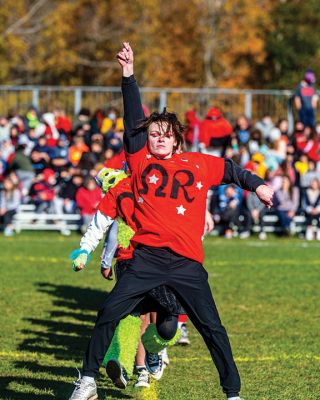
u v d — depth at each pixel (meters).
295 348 21.56
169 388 17.67
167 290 14.52
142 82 93.44
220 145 36.38
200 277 14.52
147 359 16.36
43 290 29.02
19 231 45.97
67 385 17.62
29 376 18.36
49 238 43.88
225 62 96.94
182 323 21.53
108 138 45.19
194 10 96.50
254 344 21.94
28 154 47.47
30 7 97.12
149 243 14.52
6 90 50.44
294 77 95.31
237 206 45.28
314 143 47.00
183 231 14.51
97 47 95.81
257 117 51.47
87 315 25.14
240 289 29.95
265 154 46.06
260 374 19.00
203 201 14.78
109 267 17.30
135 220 14.77
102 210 15.27
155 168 14.79
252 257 38.31
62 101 50.53
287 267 35.53
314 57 97.06
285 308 26.77
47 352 20.66
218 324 14.43
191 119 39.34
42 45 93.12
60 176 46.25
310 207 46.25
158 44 95.69
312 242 44.84
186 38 96.25
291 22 98.31
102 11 94.88
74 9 95.00
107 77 95.31
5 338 21.98
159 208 14.58
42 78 93.94
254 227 46.88
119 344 14.69
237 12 96.31
